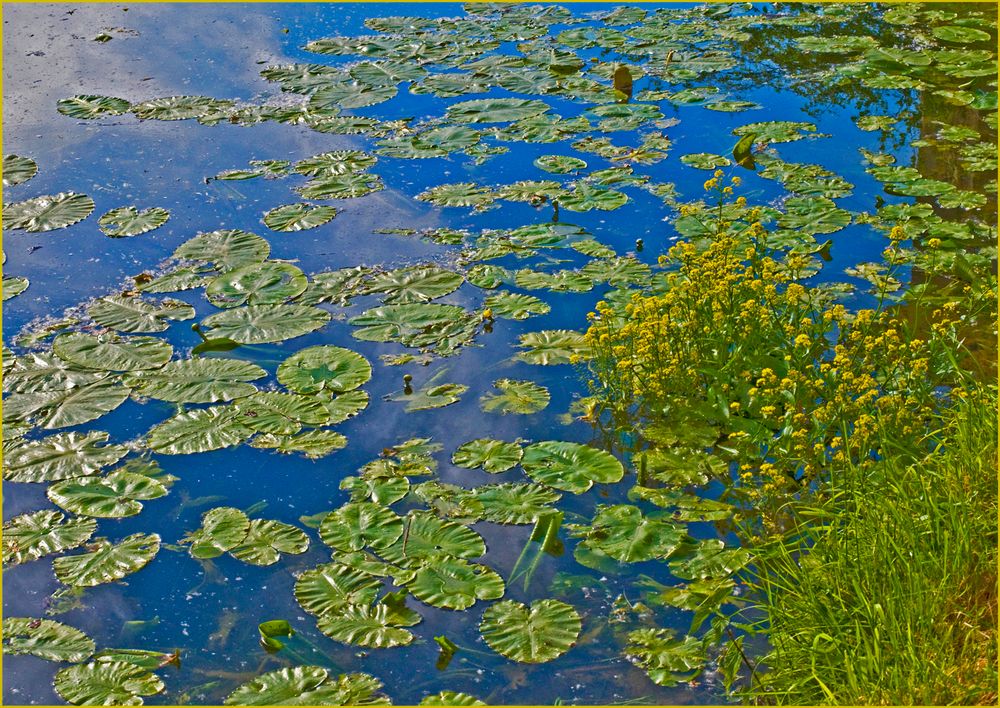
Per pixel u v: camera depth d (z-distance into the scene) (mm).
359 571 4039
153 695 3551
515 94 9016
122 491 4523
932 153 7641
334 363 5320
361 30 10812
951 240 6297
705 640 3664
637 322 5301
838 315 5043
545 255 6375
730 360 4984
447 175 7535
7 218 6945
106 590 4023
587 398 5137
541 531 4199
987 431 4094
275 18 11336
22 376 5266
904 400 4738
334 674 3609
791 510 4348
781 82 9188
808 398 4801
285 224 6785
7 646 3758
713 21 10945
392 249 6492
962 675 3180
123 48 10344
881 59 9461
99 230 6809
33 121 8562
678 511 4387
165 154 7949
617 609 3887
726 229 6453
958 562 3486
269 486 4562
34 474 4625
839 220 6637
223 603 3957
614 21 11023
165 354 5418
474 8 11609
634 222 6742
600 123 8336
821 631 3520
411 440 4805
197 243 6555
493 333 5672
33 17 11320
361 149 7973
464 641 3744
